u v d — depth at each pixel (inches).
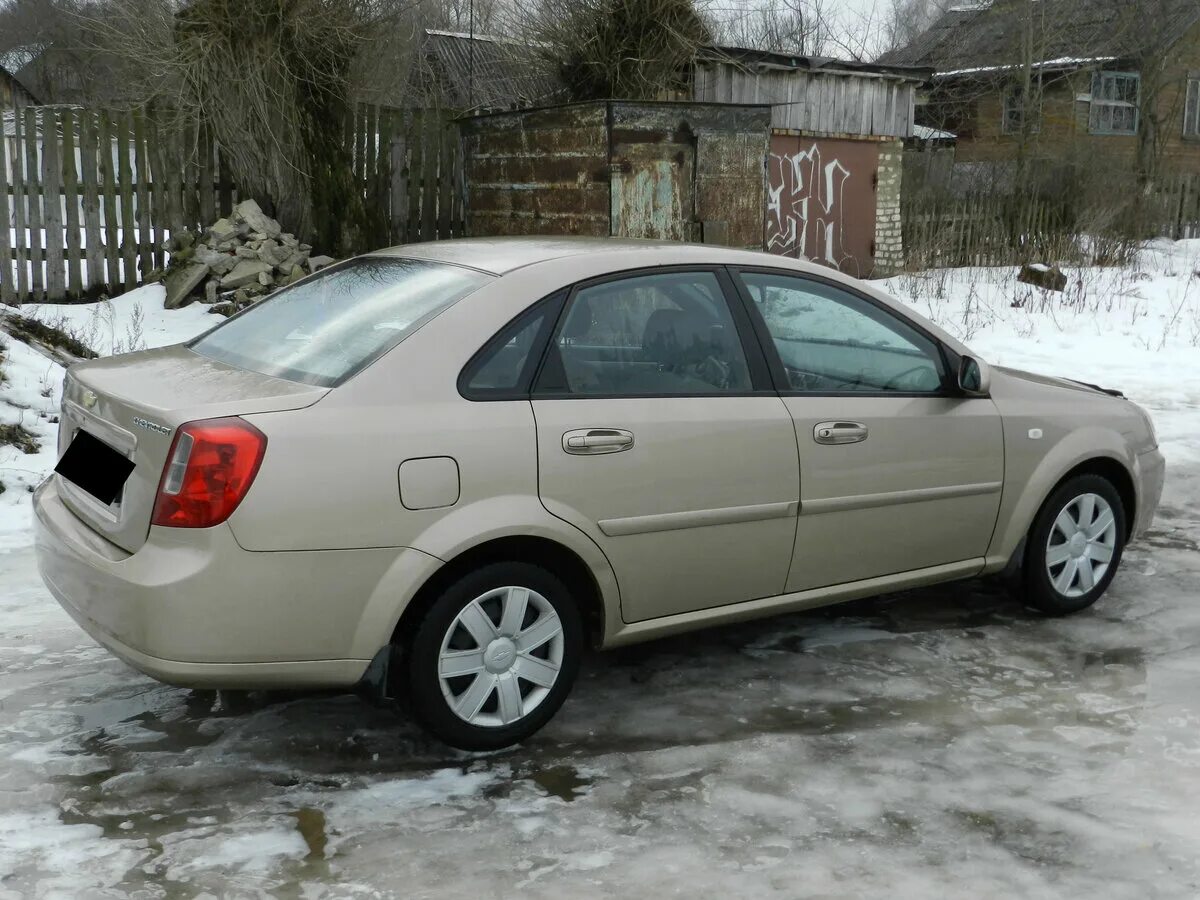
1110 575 209.3
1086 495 203.6
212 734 154.1
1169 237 927.7
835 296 177.2
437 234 574.6
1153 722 161.8
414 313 147.9
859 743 154.0
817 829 131.4
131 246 492.4
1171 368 471.2
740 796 139.0
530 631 148.9
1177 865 124.6
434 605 141.0
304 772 143.9
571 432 147.2
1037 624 201.9
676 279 162.7
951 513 185.8
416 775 143.6
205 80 494.6
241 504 128.0
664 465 154.3
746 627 199.0
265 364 148.7
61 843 126.0
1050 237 775.1
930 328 185.9
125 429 137.8
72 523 146.6
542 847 127.0
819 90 663.1
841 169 680.4
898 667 181.5
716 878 121.1
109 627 134.1
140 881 119.0
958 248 759.7
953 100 1039.6
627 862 124.1
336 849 126.0
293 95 513.0
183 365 154.3
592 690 171.2
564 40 603.8
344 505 132.5
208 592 127.8
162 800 136.2
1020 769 146.9
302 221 530.6
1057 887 120.2
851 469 172.2
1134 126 1081.4
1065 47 966.4
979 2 1040.2
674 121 493.0
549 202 513.3
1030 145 938.7
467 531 139.5
